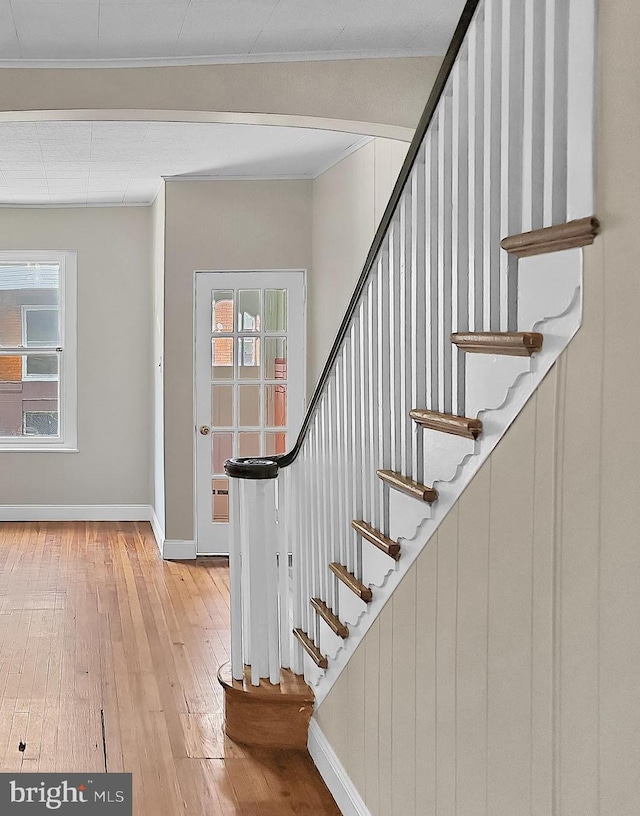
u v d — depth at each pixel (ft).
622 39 4.65
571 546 5.22
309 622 11.78
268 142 18.30
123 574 21.03
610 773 4.83
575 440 5.16
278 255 22.18
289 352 22.38
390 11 11.06
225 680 12.07
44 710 12.83
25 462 27.12
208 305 22.34
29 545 23.93
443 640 7.22
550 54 5.34
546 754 5.52
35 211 26.61
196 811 9.98
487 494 6.36
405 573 8.10
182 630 16.74
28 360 27.22
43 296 27.14
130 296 26.99
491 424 6.26
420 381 7.77
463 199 6.73
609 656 4.83
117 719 12.54
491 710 6.32
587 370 5.03
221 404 22.57
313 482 11.48
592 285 4.95
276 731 11.65
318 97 12.69
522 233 5.63
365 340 9.29
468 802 6.73
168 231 22.16
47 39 11.82
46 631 16.60
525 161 5.64
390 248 8.46
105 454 27.27
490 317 6.20
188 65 12.63
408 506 7.94
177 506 22.57
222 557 22.82
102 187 23.84
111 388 27.14
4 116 12.98
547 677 5.51
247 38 11.96
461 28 6.47
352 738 9.81
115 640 16.11
